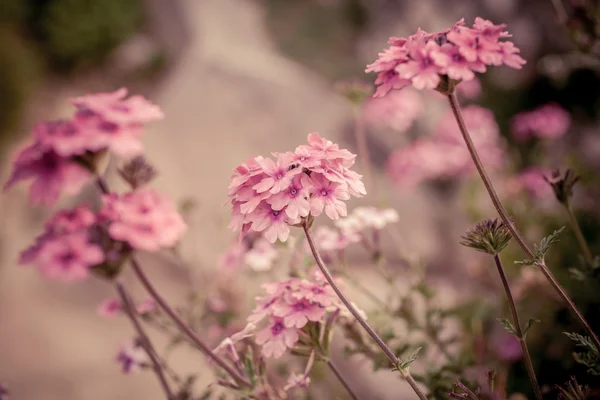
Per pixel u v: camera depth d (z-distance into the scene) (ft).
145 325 2.39
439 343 1.32
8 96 4.40
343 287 0.99
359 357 1.80
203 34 3.40
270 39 3.50
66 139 0.96
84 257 0.96
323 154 0.90
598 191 2.01
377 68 0.93
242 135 2.87
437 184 2.79
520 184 2.05
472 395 0.95
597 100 2.73
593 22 1.41
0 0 5.33
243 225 0.91
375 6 3.52
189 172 2.80
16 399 2.23
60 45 5.17
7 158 4.03
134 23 5.12
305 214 0.86
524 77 3.04
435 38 0.95
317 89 3.09
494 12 3.14
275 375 1.36
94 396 2.19
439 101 2.97
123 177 1.16
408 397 1.76
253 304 1.48
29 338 2.50
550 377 1.37
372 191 2.65
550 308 1.45
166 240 1.01
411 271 1.55
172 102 3.05
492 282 1.80
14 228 3.19
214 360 1.04
